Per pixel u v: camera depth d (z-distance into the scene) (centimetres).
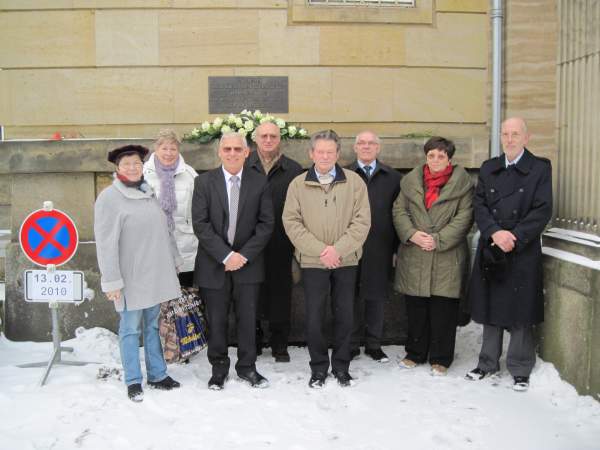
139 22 631
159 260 435
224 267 448
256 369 494
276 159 513
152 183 490
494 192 464
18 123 639
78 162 557
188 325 469
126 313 433
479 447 364
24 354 533
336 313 464
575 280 439
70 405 415
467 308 490
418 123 647
